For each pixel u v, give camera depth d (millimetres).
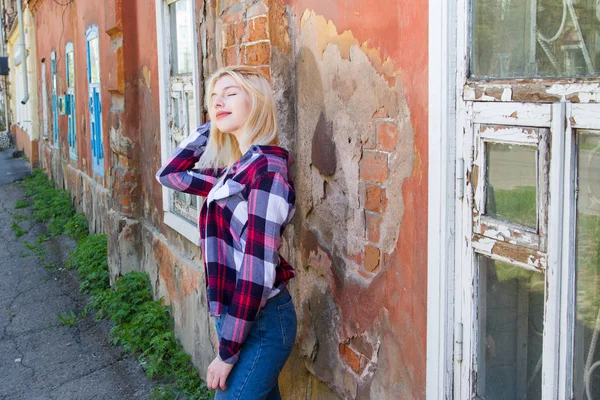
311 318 2939
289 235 3088
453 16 1944
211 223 2420
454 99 1973
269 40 2961
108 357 4941
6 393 4496
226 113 2451
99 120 8047
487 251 1879
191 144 2852
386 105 2307
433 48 2008
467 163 1935
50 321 5836
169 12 4902
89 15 7969
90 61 8211
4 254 8305
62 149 11789
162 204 5211
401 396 2311
